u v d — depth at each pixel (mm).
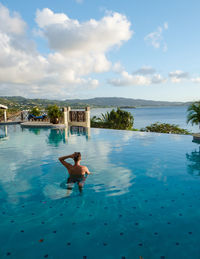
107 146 8781
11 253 2311
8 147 8680
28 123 18391
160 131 16234
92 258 2232
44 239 2564
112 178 4836
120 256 2256
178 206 3438
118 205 3484
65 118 17781
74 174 4879
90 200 3680
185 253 2295
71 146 8836
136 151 7750
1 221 2994
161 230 2742
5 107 20500
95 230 2754
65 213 3223
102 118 21078
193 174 5113
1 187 4324
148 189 4180
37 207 3424
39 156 7059
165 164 6012
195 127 36688
